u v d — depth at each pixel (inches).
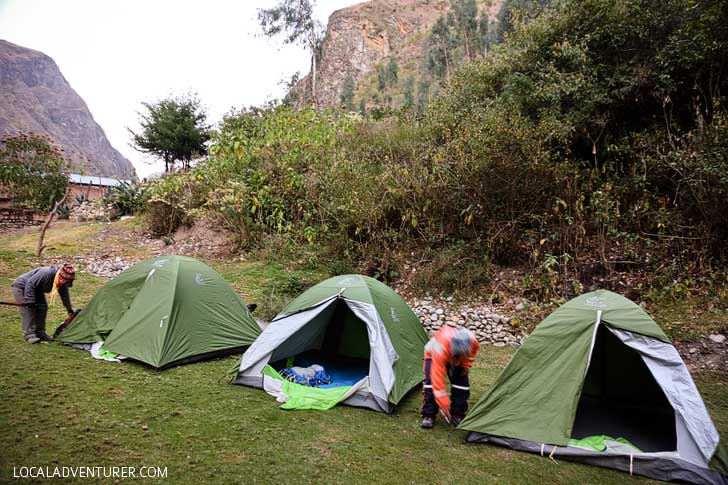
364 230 417.7
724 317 275.9
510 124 370.9
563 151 391.9
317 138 457.4
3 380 182.1
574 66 403.5
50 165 708.7
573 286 322.0
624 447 155.7
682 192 324.2
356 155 482.0
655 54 367.2
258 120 599.2
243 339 253.8
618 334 166.9
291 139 462.0
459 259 366.9
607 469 148.7
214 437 151.8
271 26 997.8
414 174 401.1
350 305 212.1
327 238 436.1
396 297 237.5
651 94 367.6
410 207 402.9
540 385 166.9
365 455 148.1
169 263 248.4
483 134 367.6
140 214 613.0
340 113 510.6
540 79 417.4
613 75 376.8
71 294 341.7
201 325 239.5
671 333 271.6
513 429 161.8
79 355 224.2
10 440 136.6
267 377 203.5
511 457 153.4
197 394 189.3
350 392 193.2
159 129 948.6
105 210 653.3
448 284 356.5
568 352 167.8
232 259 450.0
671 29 368.5
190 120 970.7
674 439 173.3
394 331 215.2
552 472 144.3
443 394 169.6
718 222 306.0
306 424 169.6
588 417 195.5
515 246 363.3
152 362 214.1
